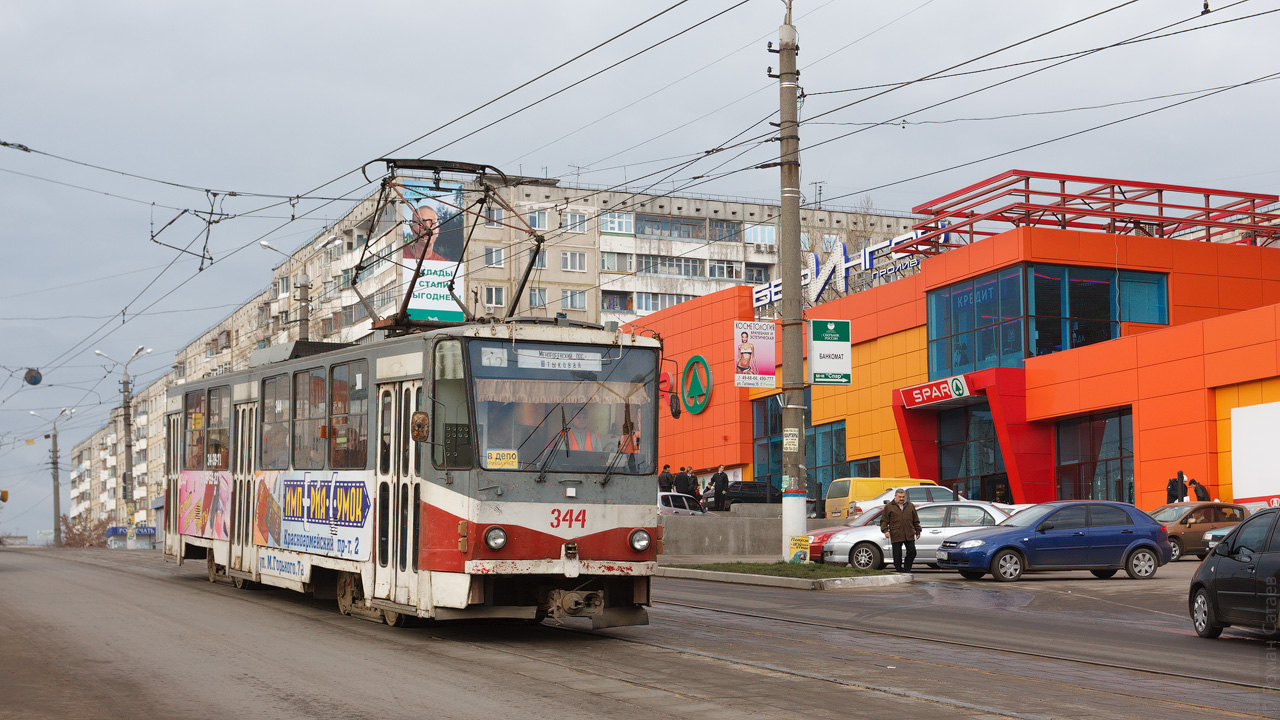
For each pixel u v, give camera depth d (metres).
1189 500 33.56
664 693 9.42
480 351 12.42
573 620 14.73
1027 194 39.94
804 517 23.55
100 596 17.72
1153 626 15.22
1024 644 13.05
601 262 85.31
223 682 9.84
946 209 42.69
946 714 8.68
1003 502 40.91
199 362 109.44
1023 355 39.12
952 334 42.72
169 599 17.22
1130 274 39.91
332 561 14.60
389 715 8.45
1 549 42.28
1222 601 13.45
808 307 54.28
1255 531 13.27
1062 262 39.03
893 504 23.28
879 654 11.94
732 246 90.50
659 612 16.11
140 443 118.75
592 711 8.63
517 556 12.12
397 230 68.62
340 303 76.75
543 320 13.17
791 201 23.64
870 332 47.53
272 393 17.14
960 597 19.06
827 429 51.38
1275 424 31.66
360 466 14.03
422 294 68.31
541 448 12.44
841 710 8.79
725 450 55.75
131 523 67.00
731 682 10.00
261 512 17.22
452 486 12.19
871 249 48.12
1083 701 9.37
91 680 9.93
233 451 18.66
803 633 13.68
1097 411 37.41
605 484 12.64
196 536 20.34
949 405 42.88
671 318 61.03
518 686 9.70
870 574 21.61
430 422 12.41
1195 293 39.97
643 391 13.11
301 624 13.99
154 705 8.81
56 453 77.12
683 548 31.30
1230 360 33.00
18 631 13.24
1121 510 23.53
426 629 13.60
